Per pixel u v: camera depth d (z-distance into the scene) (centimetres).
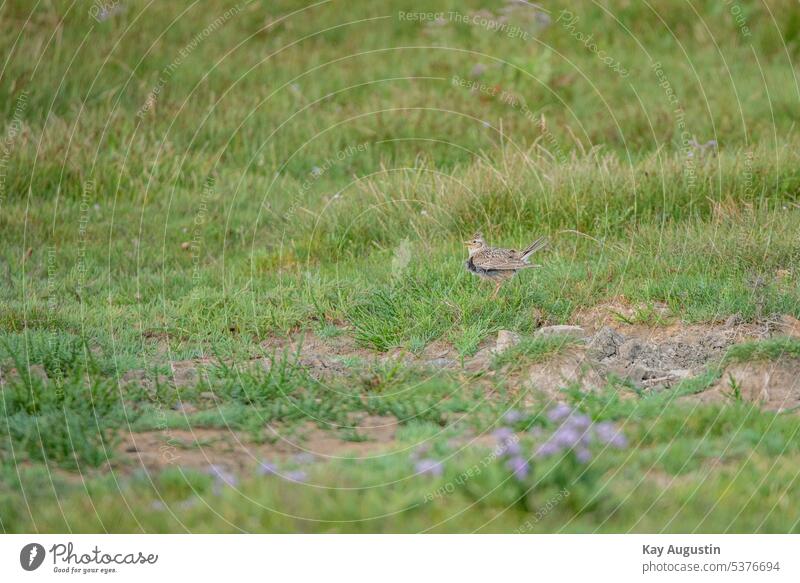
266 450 1210
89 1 3033
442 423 1308
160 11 3094
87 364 1448
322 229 2167
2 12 2931
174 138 2611
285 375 1445
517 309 1689
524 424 1252
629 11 3256
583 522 1048
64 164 2406
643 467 1123
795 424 1221
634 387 1391
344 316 1762
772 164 2170
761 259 1792
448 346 1619
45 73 2730
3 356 1486
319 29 3222
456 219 2098
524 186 2148
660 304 1697
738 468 1120
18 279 1981
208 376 1465
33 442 1197
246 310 1775
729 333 1557
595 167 2194
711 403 1288
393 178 2322
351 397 1382
